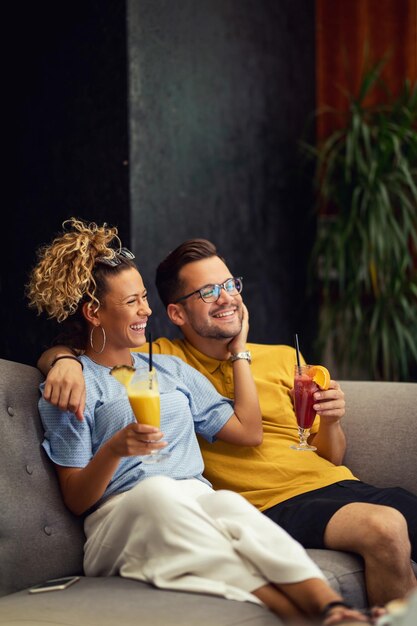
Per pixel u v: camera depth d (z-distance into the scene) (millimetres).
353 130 5129
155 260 4594
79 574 2607
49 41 4797
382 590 2461
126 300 2756
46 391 2588
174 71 4695
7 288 5070
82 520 2635
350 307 5176
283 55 5418
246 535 2262
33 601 2244
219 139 4977
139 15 4504
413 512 2738
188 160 4785
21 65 4953
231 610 2131
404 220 5000
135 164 4488
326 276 5199
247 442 2879
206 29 4875
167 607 2141
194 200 4820
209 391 2910
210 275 3002
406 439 3072
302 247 5566
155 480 2359
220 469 2904
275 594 2207
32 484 2545
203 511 2350
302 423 2867
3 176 5098
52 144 4820
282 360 3146
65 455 2596
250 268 5184
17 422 2588
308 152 5586
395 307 5188
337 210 5598
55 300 2756
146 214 4543
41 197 4891
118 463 2455
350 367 5152
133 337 2771
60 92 4766
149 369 2449
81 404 2572
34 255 4922
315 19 5703
